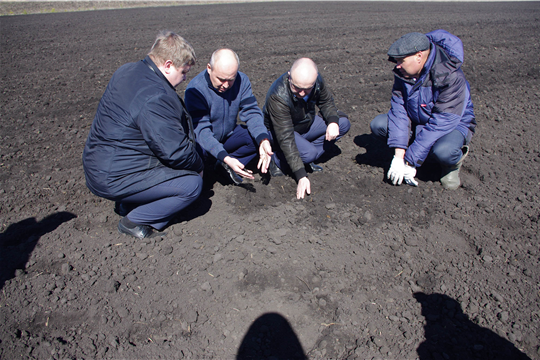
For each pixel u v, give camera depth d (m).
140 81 2.25
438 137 2.96
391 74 6.59
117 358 1.96
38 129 4.59
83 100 5.53
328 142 3.68
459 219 2.92
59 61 7.80
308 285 2.38
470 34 10.36
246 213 3.02
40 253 2.61
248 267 2.50
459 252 2.63
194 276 2.44
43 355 1.97
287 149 3.02
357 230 2.83
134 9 19.08
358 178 3.47
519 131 4.36
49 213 3.06
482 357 1.95
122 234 2.78
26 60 7.89
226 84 2.69
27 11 18.11
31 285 2.36
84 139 4.35
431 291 2.34
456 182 3.25
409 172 3.14
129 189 2.47
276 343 2.04
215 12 16.88
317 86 3.09
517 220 2.88
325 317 2.18
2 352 1.98
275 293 2.32
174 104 2.33
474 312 2.19
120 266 2.51
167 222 2.81
